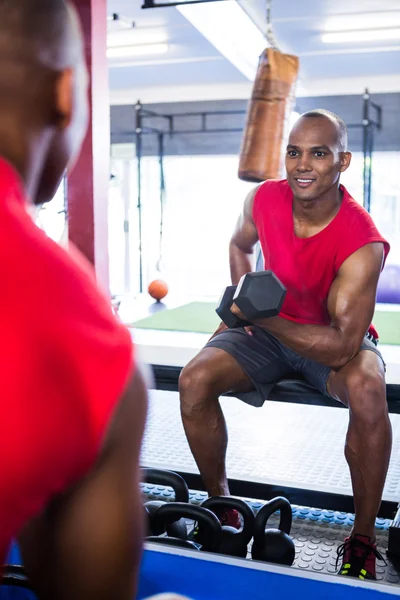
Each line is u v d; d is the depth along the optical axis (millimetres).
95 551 509
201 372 2277
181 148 12180
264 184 2564
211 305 7117
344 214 2262
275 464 3049
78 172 2760
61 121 551
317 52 9633
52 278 472
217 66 10461
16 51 514
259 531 1896
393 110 11023
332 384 2270
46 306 460
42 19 524
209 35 8289
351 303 2166
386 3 7695
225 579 1330
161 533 1837
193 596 1285
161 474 2045
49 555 530
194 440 2295
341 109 11281
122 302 7441
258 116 3096
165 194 11930
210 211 12328
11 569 1244
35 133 536
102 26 2768
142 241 12242
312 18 8234
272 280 2084
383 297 8148
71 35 549
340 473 2912
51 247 496
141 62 10281
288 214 2359
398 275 8148
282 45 9320
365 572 2074
